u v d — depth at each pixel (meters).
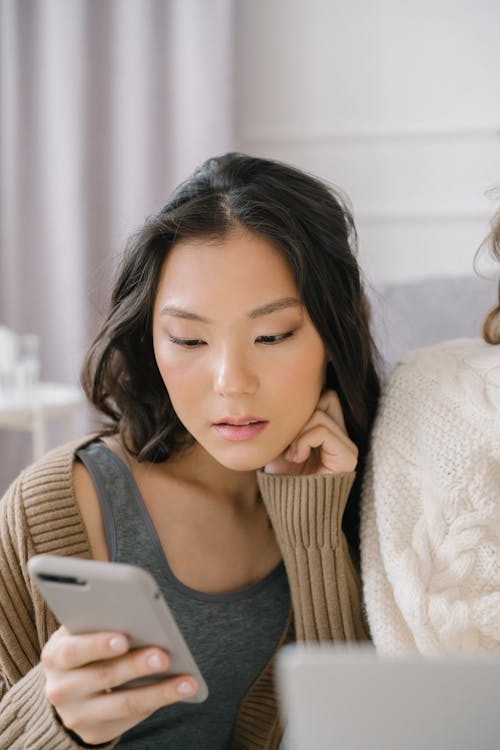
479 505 0.92
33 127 3.13
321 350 0.93
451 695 0.48
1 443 3.11
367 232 3.17
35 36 3.11
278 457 1.00
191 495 1.00
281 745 0.97
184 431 1.03
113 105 3.16
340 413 1.01
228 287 0.86
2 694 0.91
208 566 0.99
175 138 3.17
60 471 0.94
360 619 0.99
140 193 3.18
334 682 0.48
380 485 0.96
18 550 0.90
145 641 0.66
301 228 0.91
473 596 0.89
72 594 0.64
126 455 1.02
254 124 3.25
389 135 3.11
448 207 3.08
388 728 0.50
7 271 3.15
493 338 1.06
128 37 3.14
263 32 3.20
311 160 3.21
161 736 0.97
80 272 3.13
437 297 1.83
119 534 0.95
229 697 0.99
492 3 2.98
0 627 0.89
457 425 0.95
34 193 3.15
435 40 3.05
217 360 0.88
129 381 1.02
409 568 0.90
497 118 3.01
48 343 3.17
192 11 3.12
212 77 3.13
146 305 0.95
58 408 2.33
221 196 0.90
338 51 3.14
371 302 1.78
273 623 1.01
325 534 0.95
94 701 0.70
